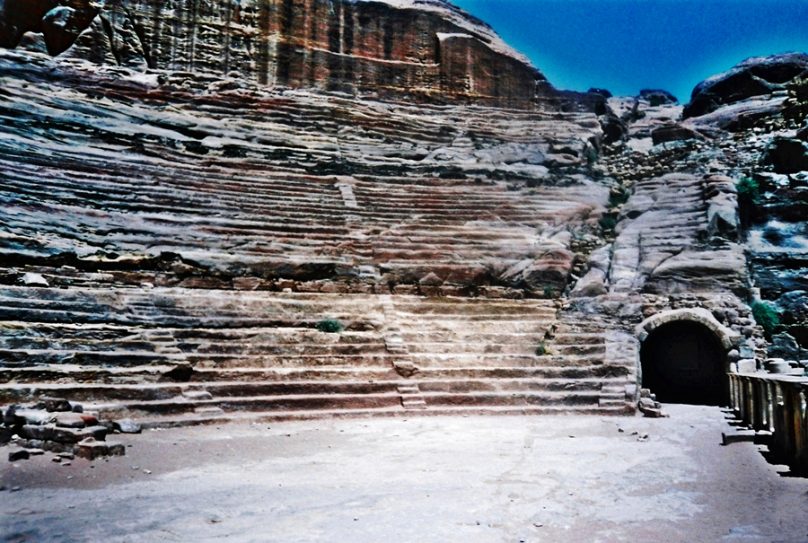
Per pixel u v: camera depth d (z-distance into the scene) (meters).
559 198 29.00
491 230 26.08
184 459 10.53
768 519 7.14
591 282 22.83
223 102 32.28
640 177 32.19
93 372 14.08
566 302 22.02
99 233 20.84
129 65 33.44
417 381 16.61
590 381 16.77
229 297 19.17
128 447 11.14
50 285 17.92
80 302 16.89
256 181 27.20
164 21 34.41
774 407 11.56
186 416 13.66
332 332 18.59
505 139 36.06
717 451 11.20
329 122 33.41
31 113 25.47
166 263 20.47
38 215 20.36
